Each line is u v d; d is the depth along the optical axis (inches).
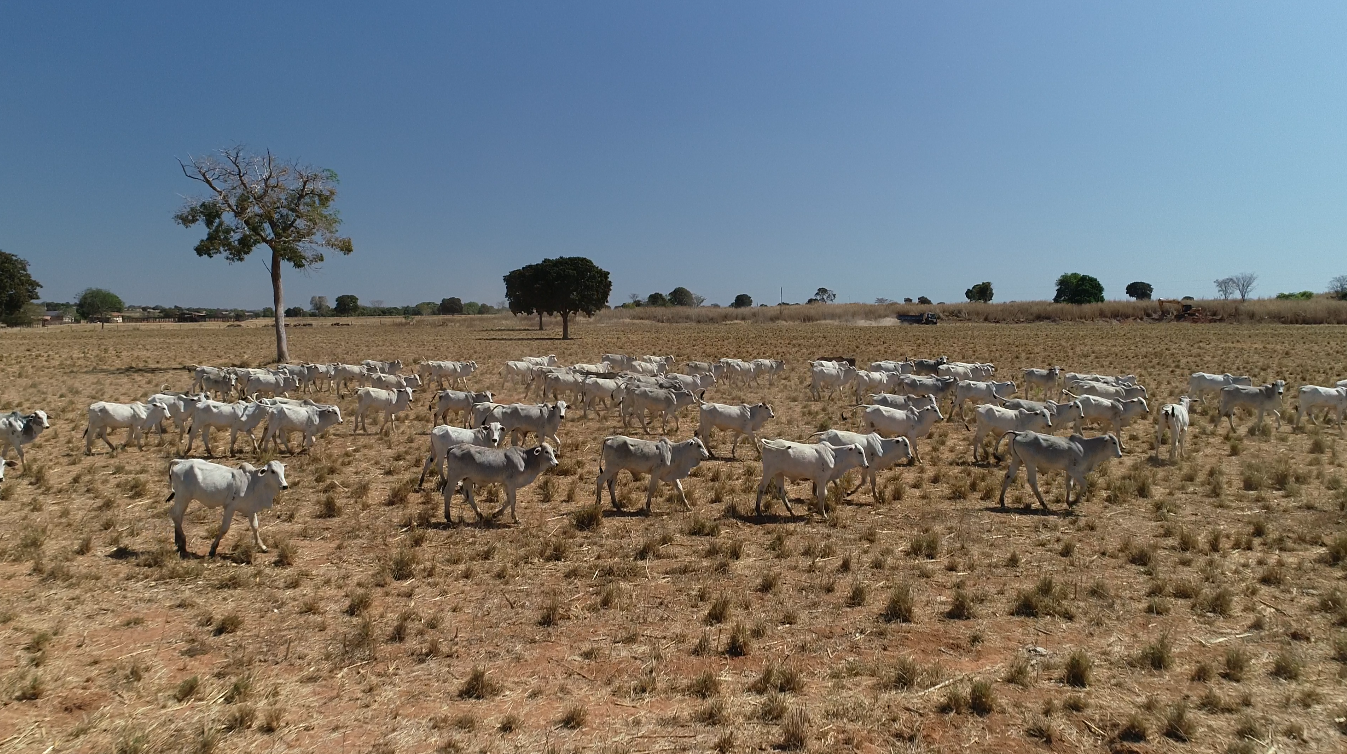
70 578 411.2
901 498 615.5
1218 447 808.9
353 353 2217.0
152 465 708.7
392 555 462.6
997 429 761.6
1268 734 273.4
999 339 2581.2
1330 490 615.2
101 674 312.0
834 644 350.6
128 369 1649.9
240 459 743.7
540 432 799.1
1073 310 3937.0
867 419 752.3
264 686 305.3
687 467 580.1
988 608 390.3
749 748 266.7
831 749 266.1
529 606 390.6
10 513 544.7
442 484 634.2
